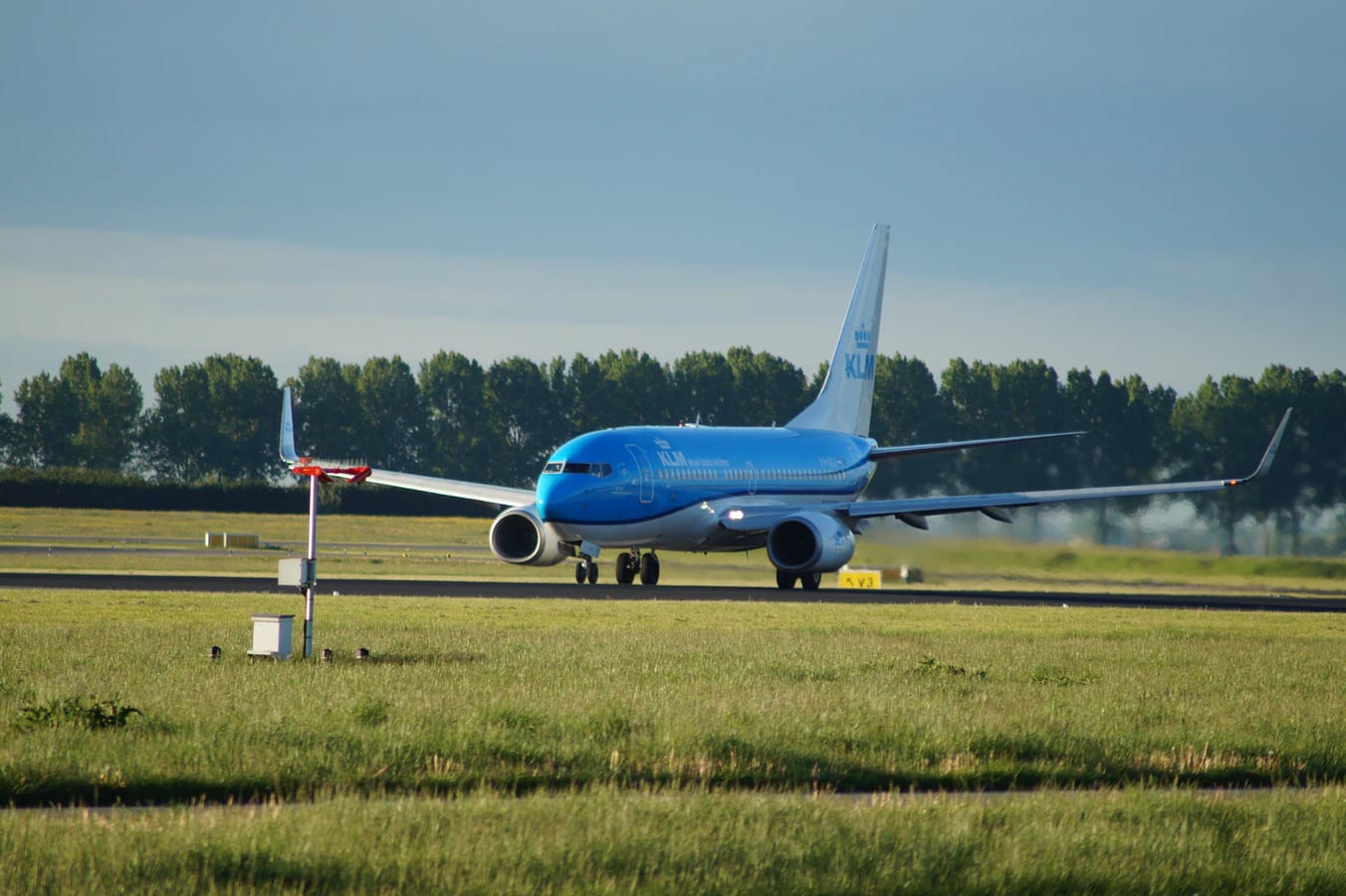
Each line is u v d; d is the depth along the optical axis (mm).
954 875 41688
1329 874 42969
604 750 57562
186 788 50344
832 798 51938
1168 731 66312
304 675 77625
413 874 39625
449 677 78312
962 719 66562
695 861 41781
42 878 38250
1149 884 41812
